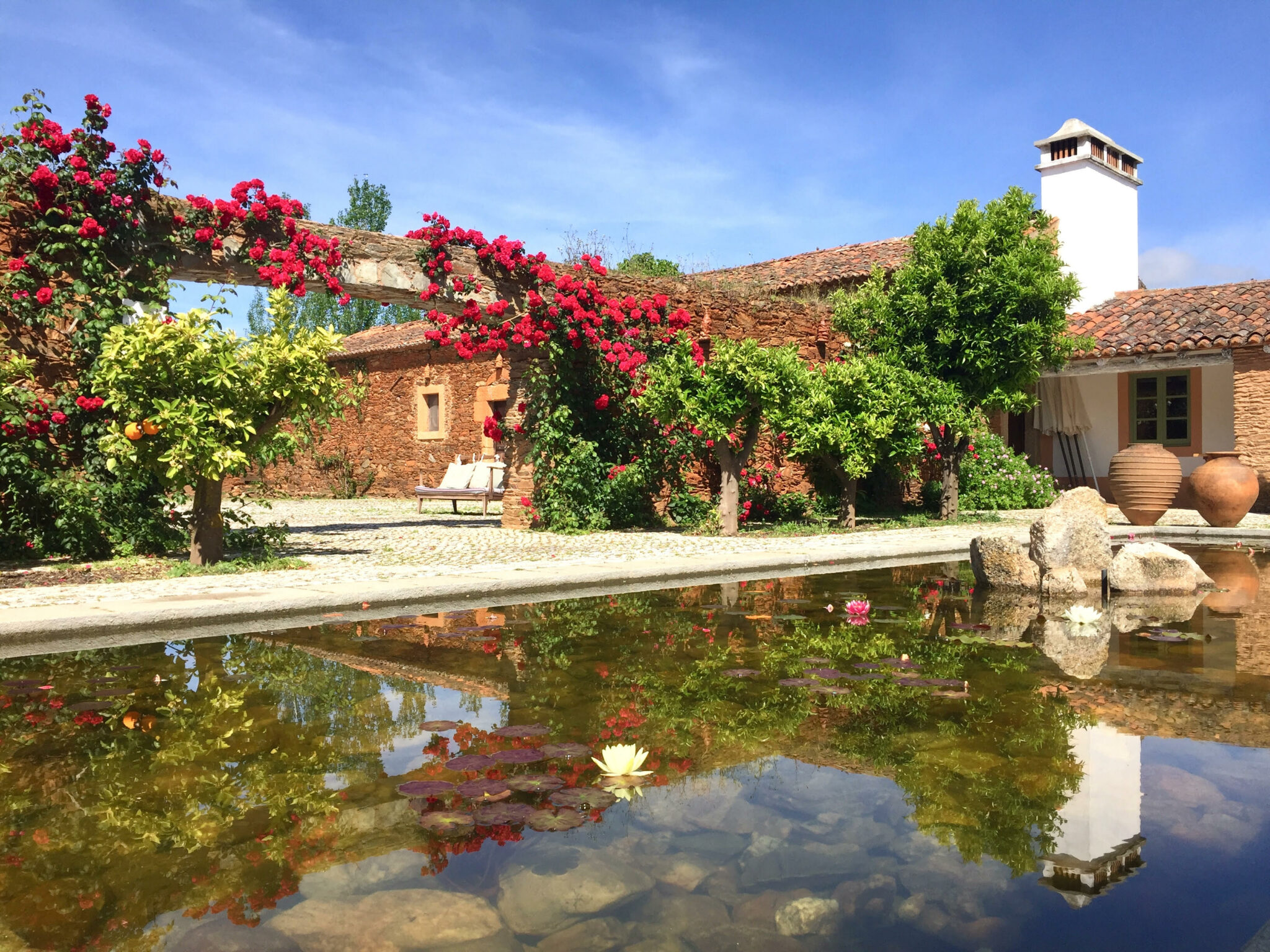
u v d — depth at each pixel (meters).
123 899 1.40
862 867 1.47
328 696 2.72
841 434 9.71
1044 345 11.97
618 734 2.29
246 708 2.58
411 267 9.02
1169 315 15.23
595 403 10.09
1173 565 5.26
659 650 3.42
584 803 1.78
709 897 1.38
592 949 1.20
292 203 8.00
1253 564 6.95
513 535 9.38
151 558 6.94
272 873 1.50
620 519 10.27
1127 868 1.46
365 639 3.69
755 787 1.89
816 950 1.20
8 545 6.88
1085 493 5.69
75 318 6.97
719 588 5.45
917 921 1.29
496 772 2.00
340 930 1.28
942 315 11.97
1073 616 4.09
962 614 4.39
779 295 15.79
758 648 3.46
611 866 1.50
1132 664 3.13
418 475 20.00
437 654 3.35
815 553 6.82
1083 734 2.26
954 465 12.20
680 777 1.96
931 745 2.16
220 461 6.03
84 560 6.89
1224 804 1.74
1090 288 17.28
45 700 2.69
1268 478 13.20
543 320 9.74
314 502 18.92
